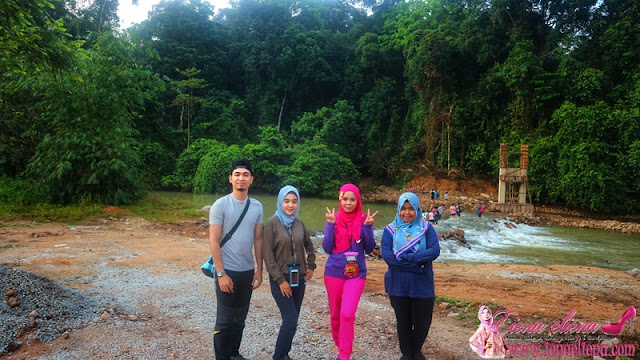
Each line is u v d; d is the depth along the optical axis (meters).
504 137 31.41
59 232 10.57
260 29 42.72
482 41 32.69
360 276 3.68
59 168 14.62
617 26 28.20
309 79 43.78
